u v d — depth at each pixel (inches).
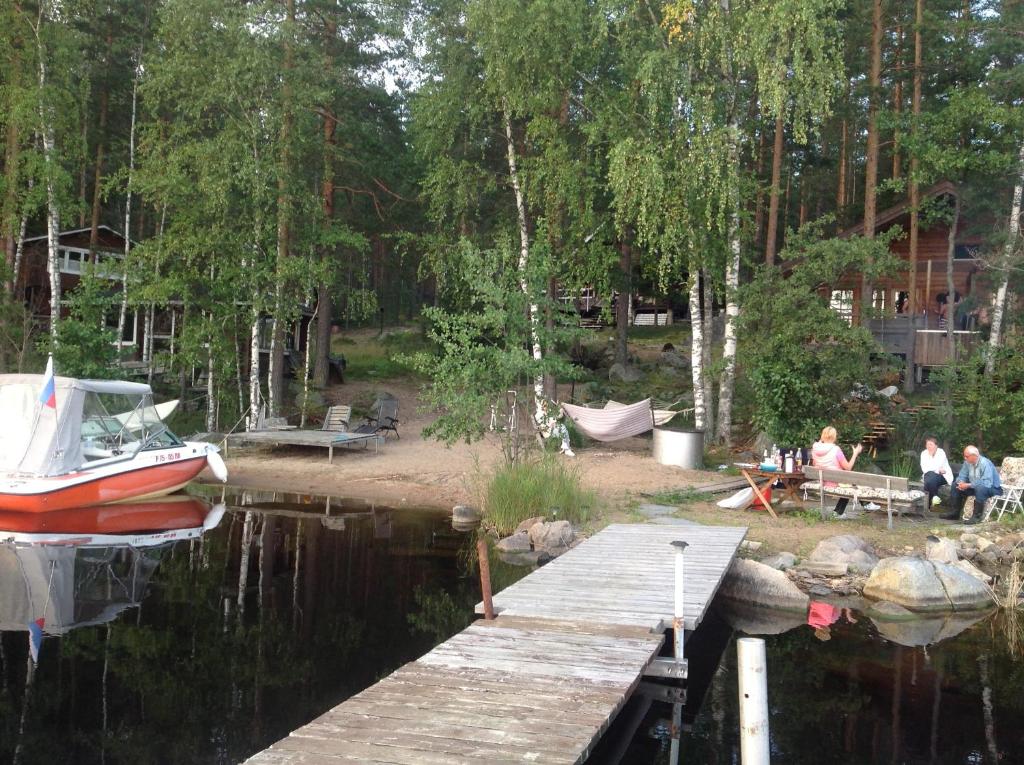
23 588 342.6
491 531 470.9
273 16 780.6
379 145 975.6
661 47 646.5
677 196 628.7
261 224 800.9
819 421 573.3
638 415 650.8
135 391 569.0
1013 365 634.2
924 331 858.1
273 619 305.6
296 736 169.2
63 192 814.5
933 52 855.7
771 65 594.9
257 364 810.2
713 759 197.8
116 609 315.9
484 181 821.9
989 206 826.2
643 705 231.1
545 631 245.1
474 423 559.2
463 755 160.6
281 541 443.2
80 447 530.3
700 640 292.5
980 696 242.5
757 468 494.3
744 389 772.0
